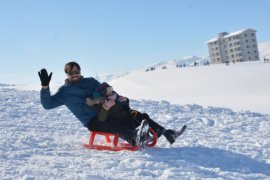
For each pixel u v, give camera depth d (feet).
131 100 43.37
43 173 14.05
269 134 26.09
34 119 29.55
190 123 30.17
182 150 19.57
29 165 15.40
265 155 19.69
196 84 193.16
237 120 31.73
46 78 18.40
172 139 19.52
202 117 32.42
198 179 14.28
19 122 27.76
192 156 18.44
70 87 19.24
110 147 19.34
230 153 19.45
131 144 18.70
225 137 24.32
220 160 18.07
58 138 22.31
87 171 14.61
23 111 33.14
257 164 17.89
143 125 18.08
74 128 26.07
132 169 15.30
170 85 200.34
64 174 13.99
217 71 224.12
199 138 23.44
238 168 16.78
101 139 22.43
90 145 19.66
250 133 26.45
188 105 40.37
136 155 17.81
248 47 485.56
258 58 489.26
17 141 20.53
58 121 28.91
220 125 29.43
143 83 216.95
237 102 103.19
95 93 18.65
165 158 17.58
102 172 14.56
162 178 14.12
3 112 32.30
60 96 19.25
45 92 18.48
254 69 217.56
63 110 34.40
